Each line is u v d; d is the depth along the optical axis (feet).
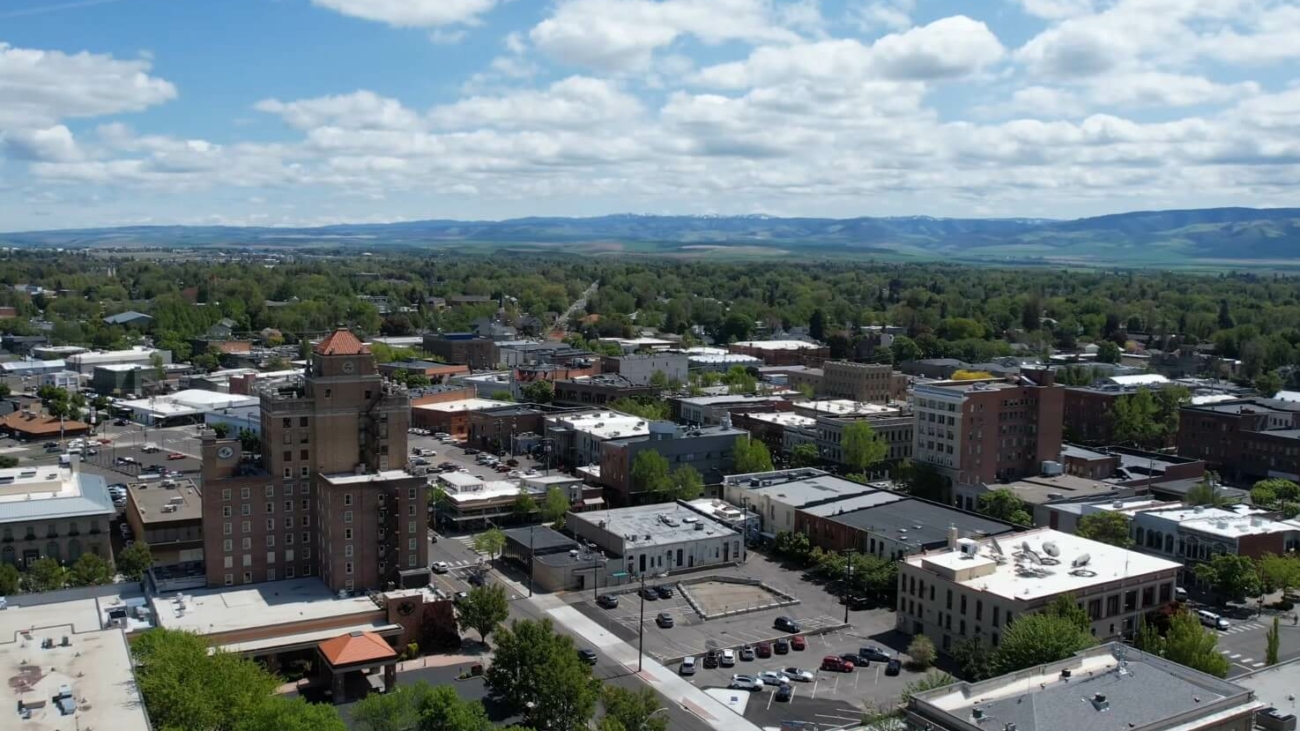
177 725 399.85
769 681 506.07
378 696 424.05
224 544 596.70
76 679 384.88
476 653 549.54
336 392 613.93
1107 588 545.44
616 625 586.04
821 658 541.34
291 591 589.32
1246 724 378.73
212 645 501.97
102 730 340.18
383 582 604.08
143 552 651.25
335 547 590.14
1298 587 629.10
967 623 536.42
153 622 533.14
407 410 630.33
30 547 648.79
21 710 355.77
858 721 463.83
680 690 497.05
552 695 442.50
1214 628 585.63
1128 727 358.64
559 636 475.31
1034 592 525.34
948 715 364.38
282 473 609.01
